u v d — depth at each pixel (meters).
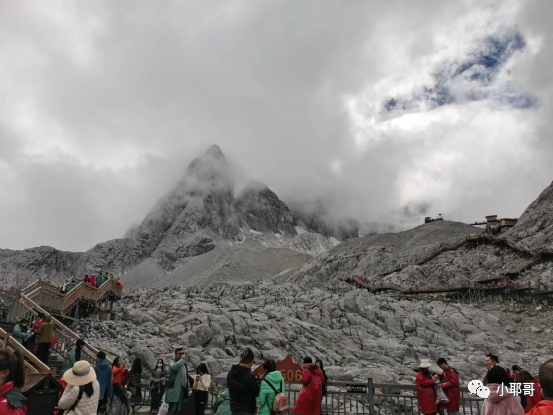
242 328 35.19
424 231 124.50
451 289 64.62
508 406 7.42
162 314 36.75
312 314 44.59
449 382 11.64
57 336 17.89
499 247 82.81
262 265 142.12
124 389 13.43
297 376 13.09
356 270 108.12
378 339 39.78
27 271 191.12
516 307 57.81
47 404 9.21
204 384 12.42
